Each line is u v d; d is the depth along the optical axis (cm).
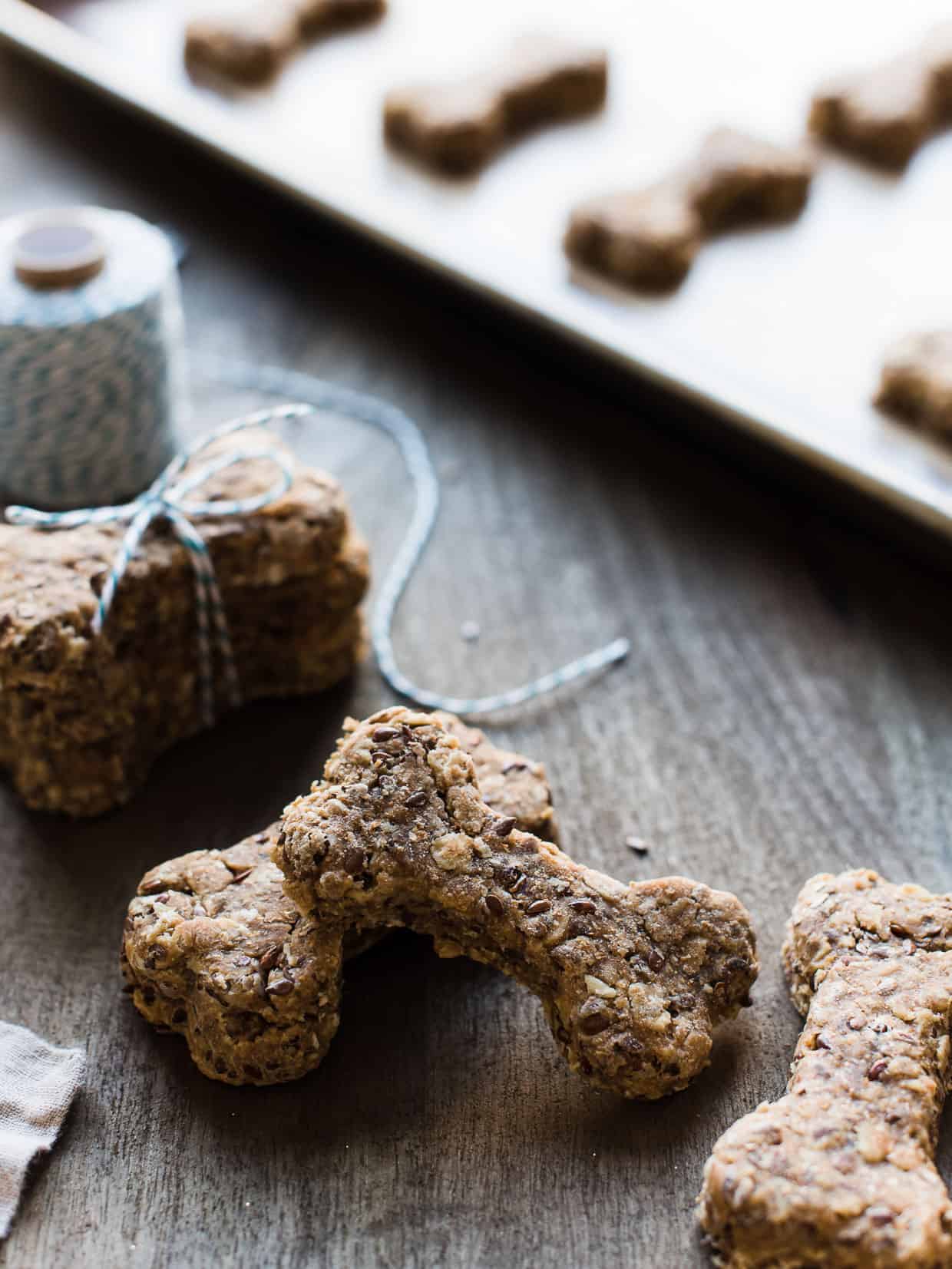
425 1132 40
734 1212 37
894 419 53
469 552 53
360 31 66
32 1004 43
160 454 50
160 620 46
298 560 46
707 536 53
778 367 54
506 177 60
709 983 40
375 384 57
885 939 41
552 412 57
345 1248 39
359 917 41
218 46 63
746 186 58
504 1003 42
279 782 47
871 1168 38
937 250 58
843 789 47
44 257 47
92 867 45
